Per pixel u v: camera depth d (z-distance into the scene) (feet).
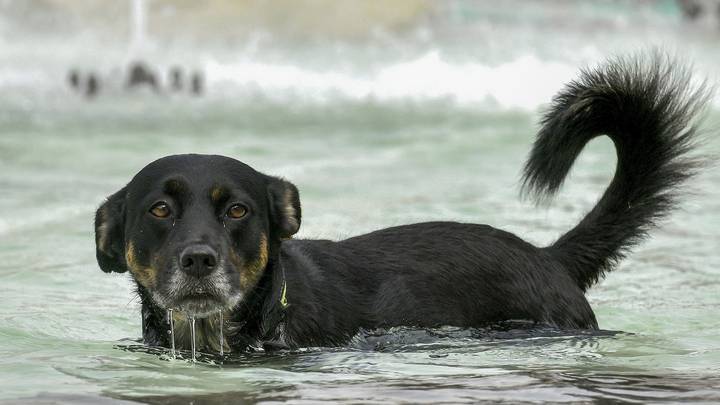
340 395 25.75
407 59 138.82
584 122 36.24
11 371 28.14
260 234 30.50
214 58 136.98
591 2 191.52
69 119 86.02
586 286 36.09
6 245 45.68
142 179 30.71
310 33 157.07
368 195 56.65
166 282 29.14
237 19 156.46
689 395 25.75
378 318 33.09
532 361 30.25
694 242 48.14
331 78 126.00
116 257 32.24
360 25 160.25
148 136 77.66
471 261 34.63
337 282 33.09
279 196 31.60
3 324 34.01
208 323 31.09
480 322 34.04
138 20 148.46
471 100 110.32
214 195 29.86
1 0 152.76
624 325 35.94
